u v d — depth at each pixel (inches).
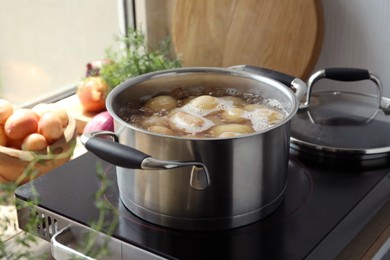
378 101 46.4
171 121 37.7
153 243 34.4
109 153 32.6
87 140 33.6
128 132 33.9
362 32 56.1
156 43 65.1
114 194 39.0
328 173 40.8
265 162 34.4
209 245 34.3
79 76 65.2
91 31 64.8
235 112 38.0
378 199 39.8
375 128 44.1
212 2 59.0
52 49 62.6
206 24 59.9
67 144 47.0
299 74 57.1
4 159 44.6
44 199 38.3
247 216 35.4
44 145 45.8
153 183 34.6
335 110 46.6
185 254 33.7
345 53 57.7
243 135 32.9
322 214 36.7
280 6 56.3
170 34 64.0
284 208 37.2
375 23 55.2
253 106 39.0
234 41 59.1
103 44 66.2
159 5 63.2
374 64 56.7
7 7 58.1
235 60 59.6
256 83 40.3
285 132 35.0
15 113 45.9
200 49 60.9
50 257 38.5
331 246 35.5
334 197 38.3
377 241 39.1
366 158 42.1
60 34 62.7
